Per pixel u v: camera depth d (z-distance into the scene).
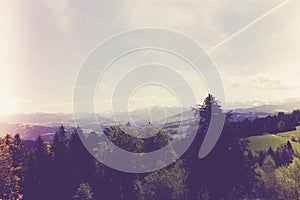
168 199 29.52
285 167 33.88
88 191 31.02
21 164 36.84
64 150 36.53
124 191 31.84
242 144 34.75
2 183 32.50
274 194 31.83
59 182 35.34
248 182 32.38
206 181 31.72
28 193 35.09
